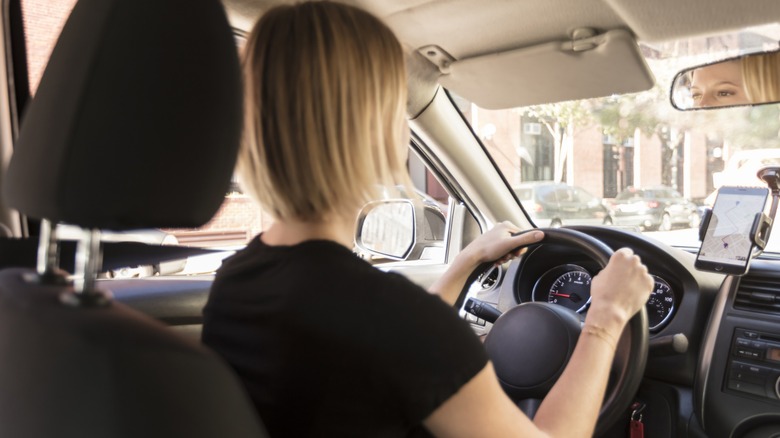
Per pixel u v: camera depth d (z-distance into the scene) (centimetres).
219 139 70
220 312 87
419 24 211
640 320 125
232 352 84
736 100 198
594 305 108
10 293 72
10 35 193
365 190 83
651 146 505
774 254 197
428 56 230
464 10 200
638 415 184
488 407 78
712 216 181
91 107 64
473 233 284
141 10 67
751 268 176
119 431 58
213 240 191
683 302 185
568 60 216
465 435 79
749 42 191
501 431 80
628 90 230
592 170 574
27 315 66
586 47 206
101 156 64
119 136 64
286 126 81
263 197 85
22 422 65
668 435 181
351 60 81
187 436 60
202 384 61
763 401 165
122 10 67
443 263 281
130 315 66
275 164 82
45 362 62
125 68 65
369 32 84
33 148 68
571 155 579
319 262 78
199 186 69
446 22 208
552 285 209
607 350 103
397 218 251
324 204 82
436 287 144
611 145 559
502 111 280
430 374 74
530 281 213
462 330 77
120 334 59
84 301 67
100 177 64
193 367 60
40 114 69
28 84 196
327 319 75
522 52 217
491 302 222
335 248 79
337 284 76
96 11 67
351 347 74
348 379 75
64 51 69
